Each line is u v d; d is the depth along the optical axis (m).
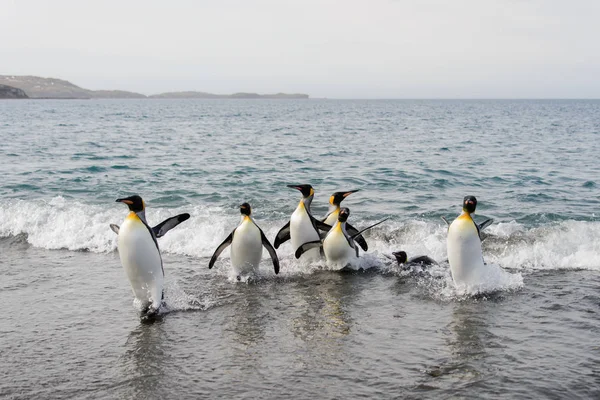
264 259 10.48
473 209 8.54
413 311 7.98
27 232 12.18
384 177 20.69
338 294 8.73
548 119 76.06
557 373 6.06
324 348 6.78
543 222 13.34
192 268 10.04
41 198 15.95
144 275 7.80
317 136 42.97
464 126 58.34
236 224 12.62
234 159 26.56
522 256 10.34
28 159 25.78
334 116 90.00
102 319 7.73
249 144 35.28
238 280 9.39
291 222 10.15
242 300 8.46
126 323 7.59
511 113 105.19
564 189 18.00
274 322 7.62
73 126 55.25
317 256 10.24
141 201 7.94
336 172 22.05
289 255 10.71
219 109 139.50
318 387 5.84
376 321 7.62
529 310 7.93
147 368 6.30
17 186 18.06
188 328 7.43
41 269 9.96
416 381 5.93
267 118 80.75
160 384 5.94
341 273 9.77
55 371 6.23
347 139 39.84
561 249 10.70
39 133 44.31
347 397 5.62
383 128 54.69
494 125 60.22
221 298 8.55
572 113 104.19
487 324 7.45
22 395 5.73
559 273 9.60
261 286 9.12
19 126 54.16
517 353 6.56
